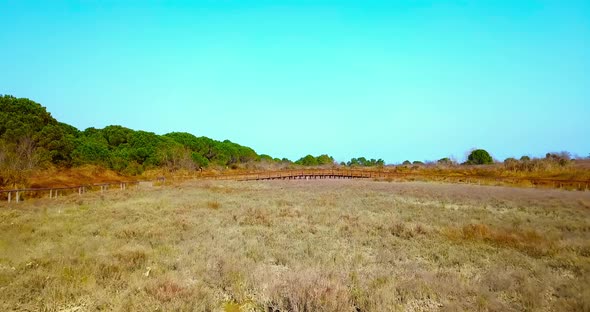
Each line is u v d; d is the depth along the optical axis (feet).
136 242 46.34
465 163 280.51
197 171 224.12
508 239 50.60
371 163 380.37
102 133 235.20
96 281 31.04
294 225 61.26
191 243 46.21
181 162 224.74
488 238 51.83
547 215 76.95
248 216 69.77
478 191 126.82
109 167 181.98
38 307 26.43
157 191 123.54
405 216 72.90
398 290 30.58
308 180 199.72
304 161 369.30
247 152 350.64
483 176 189.16
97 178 157.69
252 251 42.80
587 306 26.21
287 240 49.78
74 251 40.60
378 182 180.24
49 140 152.76
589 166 188.24
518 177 176.65
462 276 34.65
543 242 48.91
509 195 113.09
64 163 156.56
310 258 40.47
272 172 214.90
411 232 55.16
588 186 136.26
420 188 140.05
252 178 203.72
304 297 26.96
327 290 27.94
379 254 42.32
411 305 28.07
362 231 57.06
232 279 32.45
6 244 42.91
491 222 65.98
